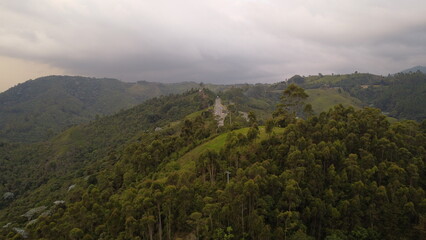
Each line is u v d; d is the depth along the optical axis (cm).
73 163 18175
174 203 4831
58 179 14825
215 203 4747
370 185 5172
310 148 5788
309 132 6750
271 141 6569
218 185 5550
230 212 4559
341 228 4838
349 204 4872
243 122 11756
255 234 4406
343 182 5300
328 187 5334
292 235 4372
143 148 9638
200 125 11169
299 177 5091
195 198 5066
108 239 4822
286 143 6106
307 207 4812
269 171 5469
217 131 10244
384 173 5400
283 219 4478
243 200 4528
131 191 5688
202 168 6138
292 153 5375
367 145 6059
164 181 5538
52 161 18475
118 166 9631
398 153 5925
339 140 6169
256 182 4775
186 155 8581
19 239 5641
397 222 4841
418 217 4797
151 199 4744
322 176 5341
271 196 4897
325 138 6378
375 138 6159
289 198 4650
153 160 8631
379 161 6022
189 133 10338
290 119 9056
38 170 17775
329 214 4862
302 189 5119
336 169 5694
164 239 4819
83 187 10844
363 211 4984
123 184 8444
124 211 4866
